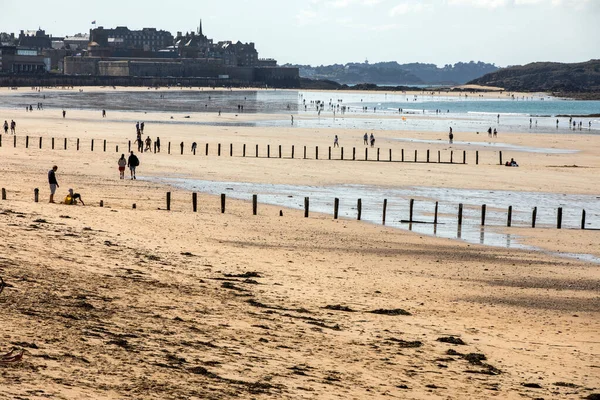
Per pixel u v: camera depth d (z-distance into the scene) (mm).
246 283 54375
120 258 57719
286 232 79938
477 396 33188
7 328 33062
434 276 62656
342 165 155250
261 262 63250
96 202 92688
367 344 40562
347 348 39250
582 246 81125
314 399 29859
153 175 128250
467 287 59000
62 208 81750
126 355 32312
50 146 171875
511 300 55281
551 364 39875
